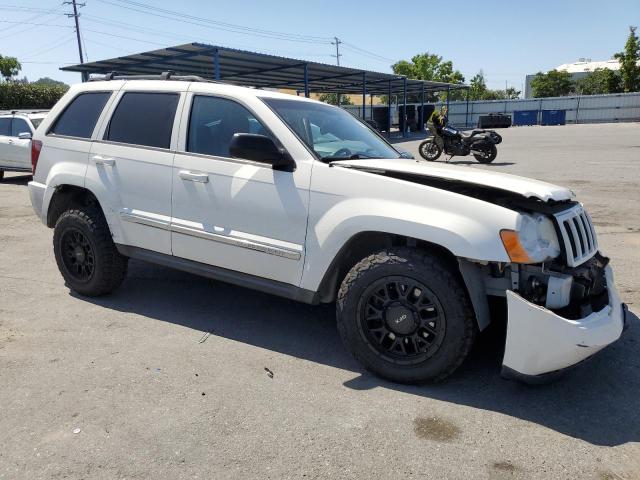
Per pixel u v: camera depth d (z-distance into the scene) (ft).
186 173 13.48
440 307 10.52
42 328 14.02
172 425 9.70
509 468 8.59
